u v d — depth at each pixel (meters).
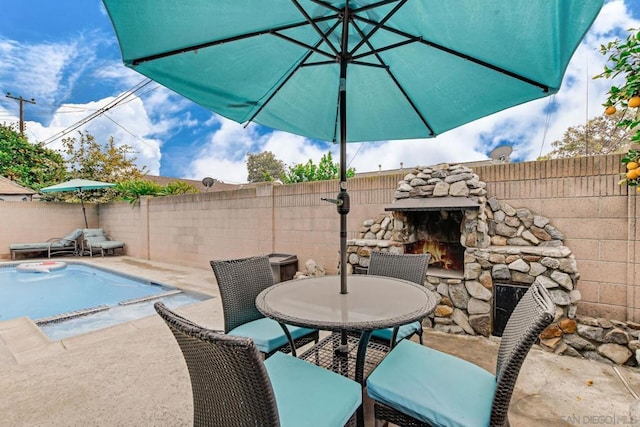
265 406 0.94
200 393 1.12
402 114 2.53
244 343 0.88
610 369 2.47
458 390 1.38
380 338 2.20
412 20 1.71
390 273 2.73
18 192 11.01
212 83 1.98
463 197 3.29
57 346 2.91
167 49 1.62
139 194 8.90
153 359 2.65
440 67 2.01
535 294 1.40
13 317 4.62
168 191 9.00
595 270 2.93
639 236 2.72
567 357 2.66
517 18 1.42
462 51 1.79
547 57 1.56
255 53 1.92
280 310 1.67
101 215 9.97
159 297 4.99
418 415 1.30
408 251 3.84
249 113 2.42
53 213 9.27
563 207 3.07
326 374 1.52
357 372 1.70
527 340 1.15
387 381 1.45
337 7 1.74
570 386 2.23
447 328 3.22
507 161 4.30
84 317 4.19
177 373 2.42
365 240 3.98
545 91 1.84
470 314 3.13
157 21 1.45
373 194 4.33
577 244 3.01
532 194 3.22
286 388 1.40
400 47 2.00
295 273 4.95
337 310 1.66
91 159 13.93
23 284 6.55
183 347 1.10
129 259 8.36
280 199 5.46
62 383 2.28
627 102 2.08
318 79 2.33
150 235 8.22
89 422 1.86
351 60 1.94
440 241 3.83
